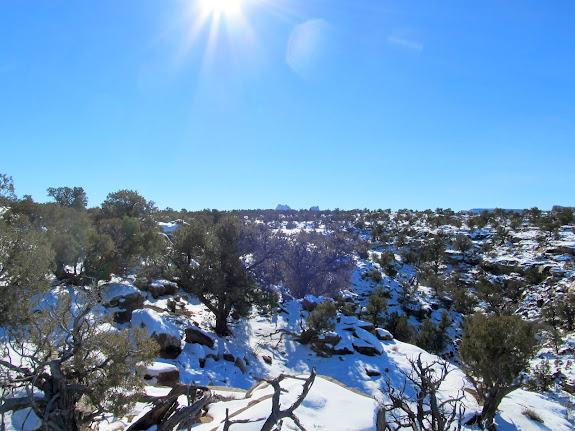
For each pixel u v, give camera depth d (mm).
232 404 7688
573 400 20375
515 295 45969
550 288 42656
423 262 60375
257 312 24219
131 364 6316
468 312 44281
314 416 6199
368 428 5930
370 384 15953
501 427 12438
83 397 7258
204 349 15914
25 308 7000
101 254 17500
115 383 6012
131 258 19484
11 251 7867
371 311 34938
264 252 21562
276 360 17953
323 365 18094
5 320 6918
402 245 70875
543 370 23125
